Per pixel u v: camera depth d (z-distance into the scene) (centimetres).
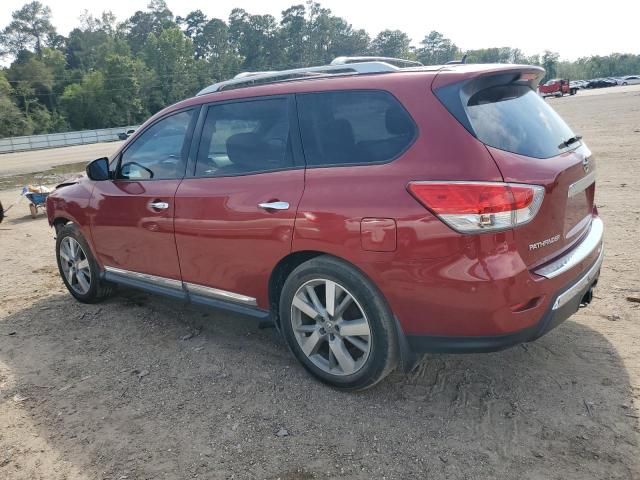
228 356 388
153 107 11106
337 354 322
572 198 310
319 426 300
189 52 11644
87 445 296
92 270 488
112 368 381
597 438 274
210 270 375
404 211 277
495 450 271
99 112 9931
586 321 402
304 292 331
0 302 532
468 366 351
